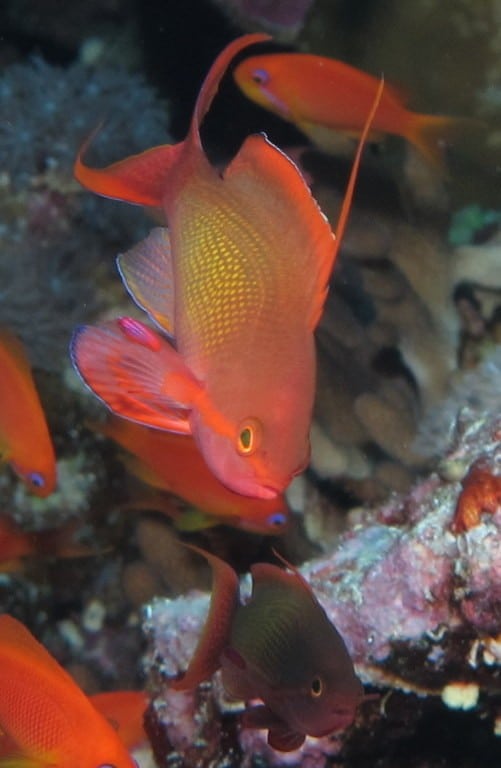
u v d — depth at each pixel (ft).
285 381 1.47
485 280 3.60
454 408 2.98
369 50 4.33
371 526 2.21
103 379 1.52
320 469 3.12
